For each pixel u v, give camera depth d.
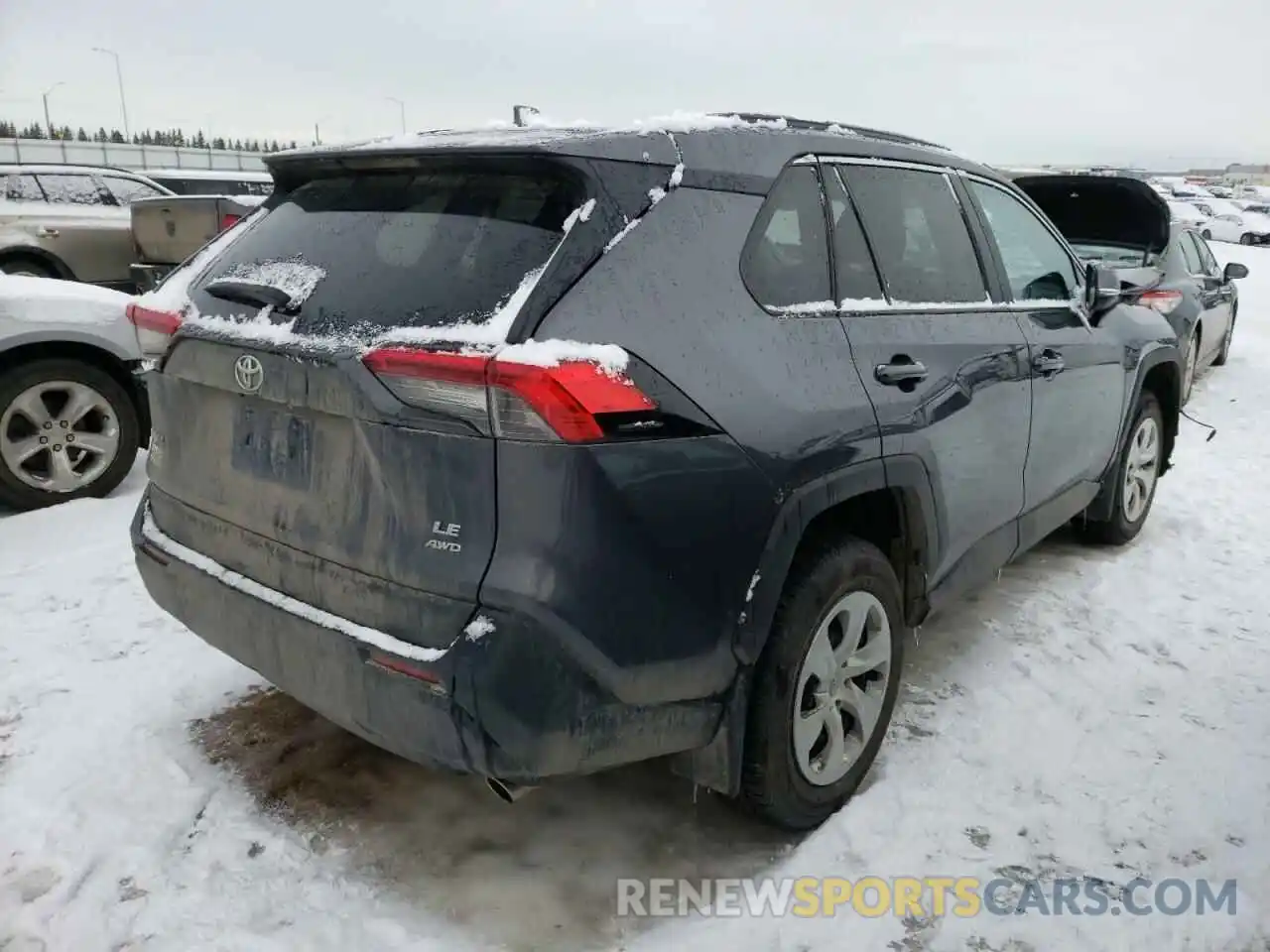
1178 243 8.61
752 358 2.44
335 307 2.36
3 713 3.31
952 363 3.14
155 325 2.77
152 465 2.96
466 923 2.44
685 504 2.23
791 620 2.56
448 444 2.09
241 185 18.84
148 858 2.65
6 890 2.52
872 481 2.74
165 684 3.53
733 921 2.47
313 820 2.82
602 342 2.13
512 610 2.05
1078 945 2.42
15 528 4.93
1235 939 2.45
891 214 3.16
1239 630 4.18
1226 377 10.32
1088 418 4.28
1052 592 4.54
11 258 10.73
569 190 2.29
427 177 2.54
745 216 2.56
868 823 2.85
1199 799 2.99
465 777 3.04
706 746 2.48
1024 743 3.27
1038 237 4.14
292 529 2.42
